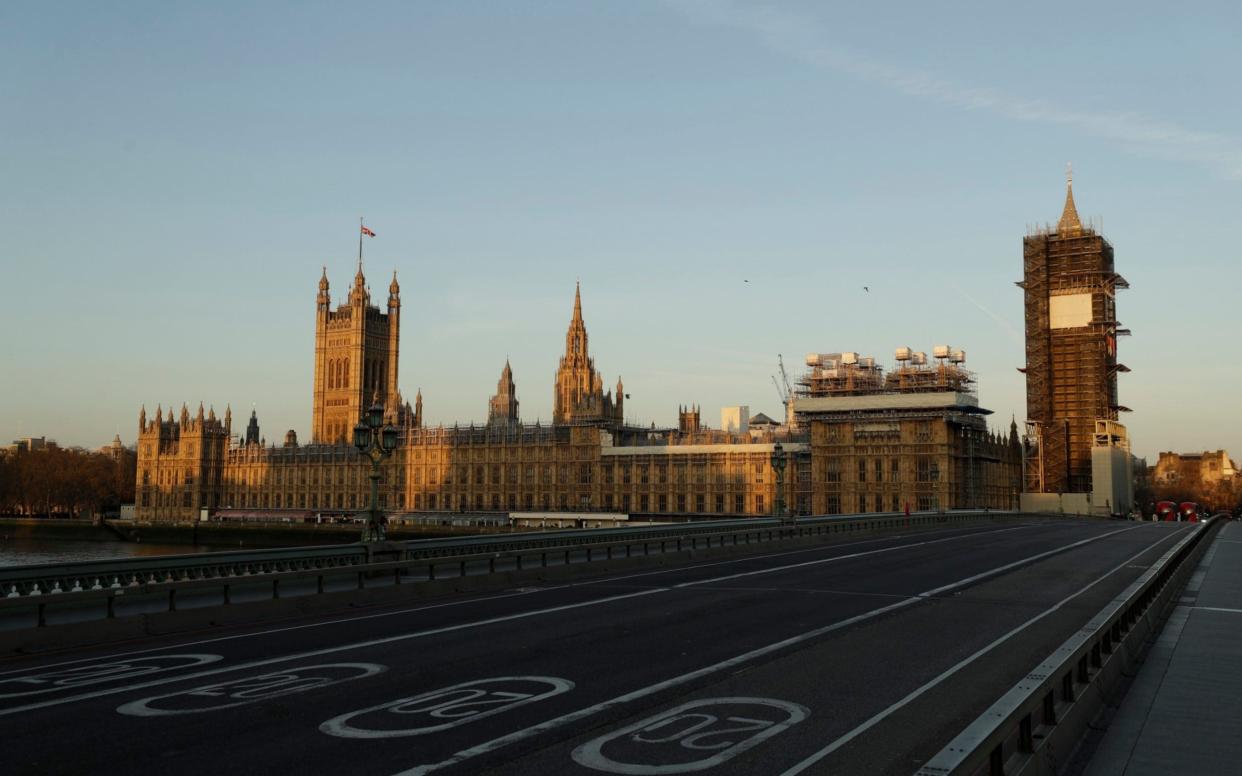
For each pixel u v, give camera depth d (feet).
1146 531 313.53
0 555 590.55
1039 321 570.87
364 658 77.00
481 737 53.16
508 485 625.82
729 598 119.96
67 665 74.74
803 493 521.65
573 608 110.52
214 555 102.99
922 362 515.91
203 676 69.67
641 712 59.00
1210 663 73.72
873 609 108.78
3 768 47.47
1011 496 593.83
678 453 558.97
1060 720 50.01
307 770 47.24
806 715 58.54
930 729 55.47
